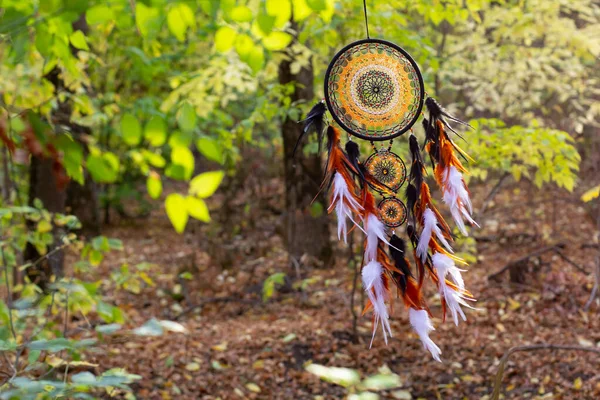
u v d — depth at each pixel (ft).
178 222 6.42
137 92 39.83
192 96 21.08
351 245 21.20
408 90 8.07
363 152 18.75
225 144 21.91
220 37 8.10
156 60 25.76
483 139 19.56
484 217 37.45
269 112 21.43
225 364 19.97
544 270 28.09
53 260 17.20
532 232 34.24
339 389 18.72
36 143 5.74
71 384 8.07
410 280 7.86
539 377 18.71
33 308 12.95
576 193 36.99
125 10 8.13
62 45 7.75
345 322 23.52
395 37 19.38
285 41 7.97
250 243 37.24
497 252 32.27
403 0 19.12
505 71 25.30
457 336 21.98
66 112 21.06
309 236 30.50
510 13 22.33
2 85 14.38
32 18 6.94
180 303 29.04
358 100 8.09
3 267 13.58
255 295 29.19
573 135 33.88
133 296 30.30
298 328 23.03
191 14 7.49
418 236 8.04
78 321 22.59
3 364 12.66
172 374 18.78
